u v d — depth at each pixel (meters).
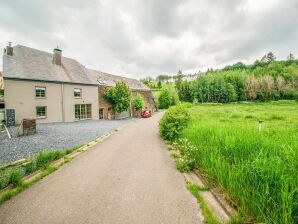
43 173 6.16
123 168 6.76
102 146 10.78
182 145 9.07
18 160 7.77
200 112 32.56
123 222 3.62
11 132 15.69
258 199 3.61
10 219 3.80
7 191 4.84
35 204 4.34
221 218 3.62
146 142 11.80
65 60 30.38
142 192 4.84
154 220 3.67
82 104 28.92
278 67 121.44
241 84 96.44
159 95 74.00
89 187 5.20
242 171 4.45
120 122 26.72
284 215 2.98
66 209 4.12
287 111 30.41
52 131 16.86
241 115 22.97
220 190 4.74
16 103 21.67
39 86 23.61
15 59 23.17
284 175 3.64
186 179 5.62
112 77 42.91
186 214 3.85
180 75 145.62
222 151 6.44
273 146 5.93
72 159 8.09
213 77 102.56
